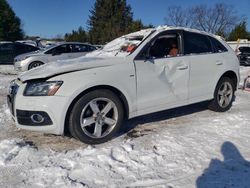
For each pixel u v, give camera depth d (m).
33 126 4.00
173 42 5.09
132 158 3.75
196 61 5.15
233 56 5.89
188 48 5.16
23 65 12.98
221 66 5.59
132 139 4.40
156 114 5.79
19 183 3.16
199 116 5.64
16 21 63.56
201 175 3.36
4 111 5.93
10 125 5.07
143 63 4.50
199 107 6.27
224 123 5.18
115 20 53.59
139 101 4.50
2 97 7.41
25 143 4.21
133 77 4.39
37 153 3.87
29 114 3.96
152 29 5.07
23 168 3.48
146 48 4.63
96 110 4.15
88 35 59.34
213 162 3.68
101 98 4.16
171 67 4.81
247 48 21.03
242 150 4.04
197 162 3.67
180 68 4.91
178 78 4.91
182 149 4.05
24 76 4.22
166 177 3.31
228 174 3.38
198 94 5.28
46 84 3.92
